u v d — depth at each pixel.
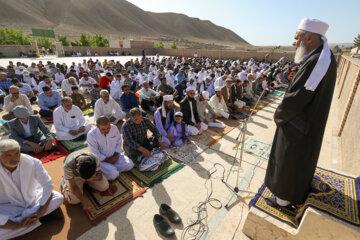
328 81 1.64
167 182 3.10
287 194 1.99
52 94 5.51
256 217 2.10
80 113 4.57
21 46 27.42
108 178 3.04
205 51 30.81
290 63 16.12
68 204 2.63
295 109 1.73
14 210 2.17
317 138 1.78
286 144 1.86
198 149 4.06
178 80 9.45
